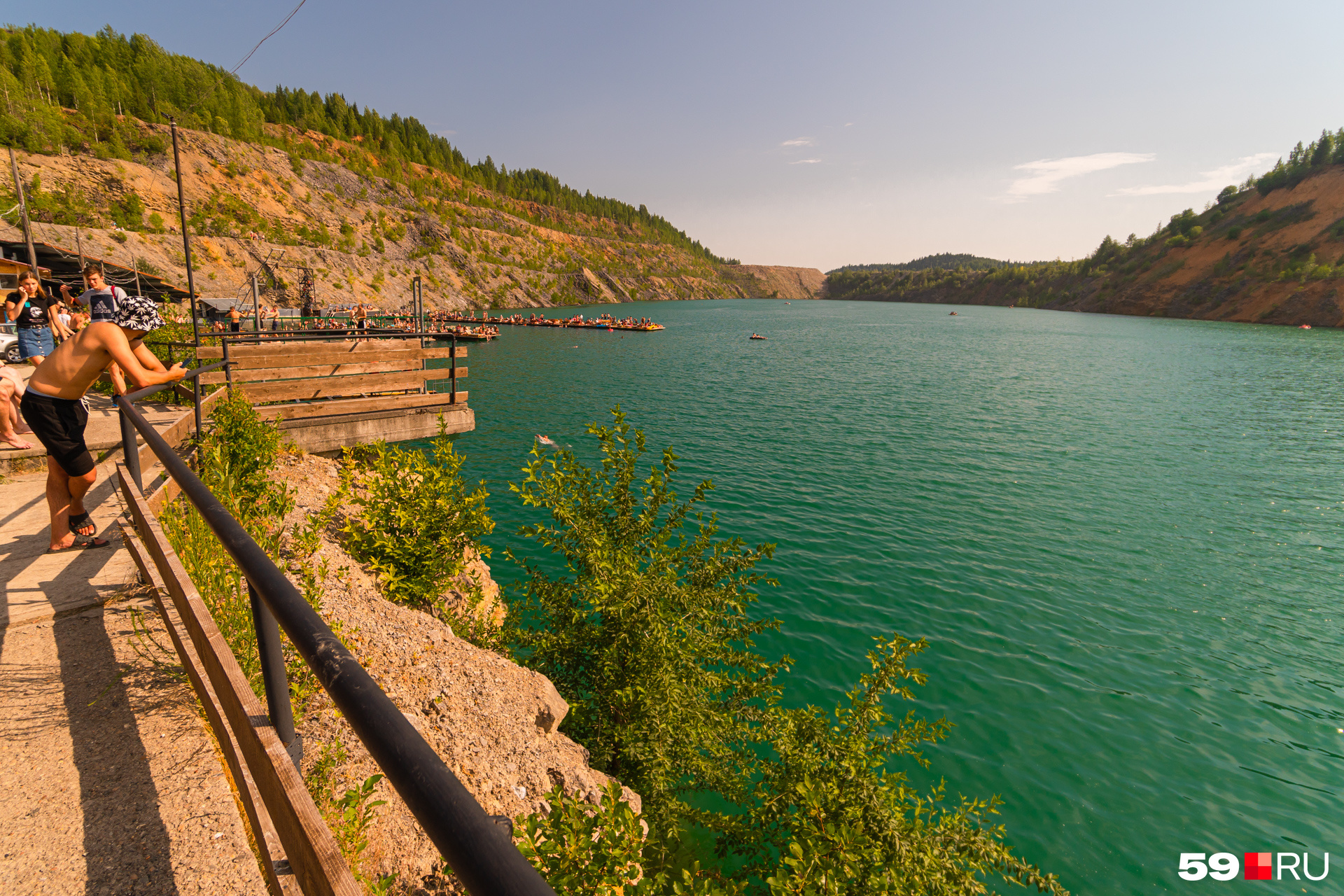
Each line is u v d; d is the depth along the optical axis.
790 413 38.53
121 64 152.75
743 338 98.69
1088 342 99.56
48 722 3.13
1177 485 24.75
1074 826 9.09
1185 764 10.24
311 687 4.63
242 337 11.43
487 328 105.62
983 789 9.65
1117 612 14.73
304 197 158.00
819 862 5.62
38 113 109.75
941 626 13.86
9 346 14.84
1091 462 28.05
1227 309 175.75
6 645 3.75
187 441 8.26
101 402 11.43
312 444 11.48
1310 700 11.82
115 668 3.60
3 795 2.66
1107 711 11.37
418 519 8.47
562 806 4.61
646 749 7.66
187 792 2.76
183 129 142.50
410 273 161.12
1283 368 67.12
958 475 25.48
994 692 11.76
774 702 8.35
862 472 25.70
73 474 4.89
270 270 108.06
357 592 7.09
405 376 12.49
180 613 3.34
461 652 6.89
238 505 6.27
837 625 13.64
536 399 42.06
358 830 3.83
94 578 4.57
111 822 2.56
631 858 4.47
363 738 0.91
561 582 9.03
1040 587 15.80
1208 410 41.97
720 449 29.06
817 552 17.36
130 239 92.12
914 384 52.19
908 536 18.81
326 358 11.96
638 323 115.06
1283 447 31.67
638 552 9.19
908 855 5.98
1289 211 190.00
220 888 2.31
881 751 7.04
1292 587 16.08
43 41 146.38
